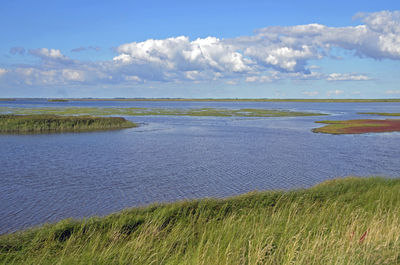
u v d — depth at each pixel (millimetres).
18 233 12016
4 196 20406
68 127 61688
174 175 26219
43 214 17266
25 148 39938
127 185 23172
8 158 33438
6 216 16922
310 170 28312
